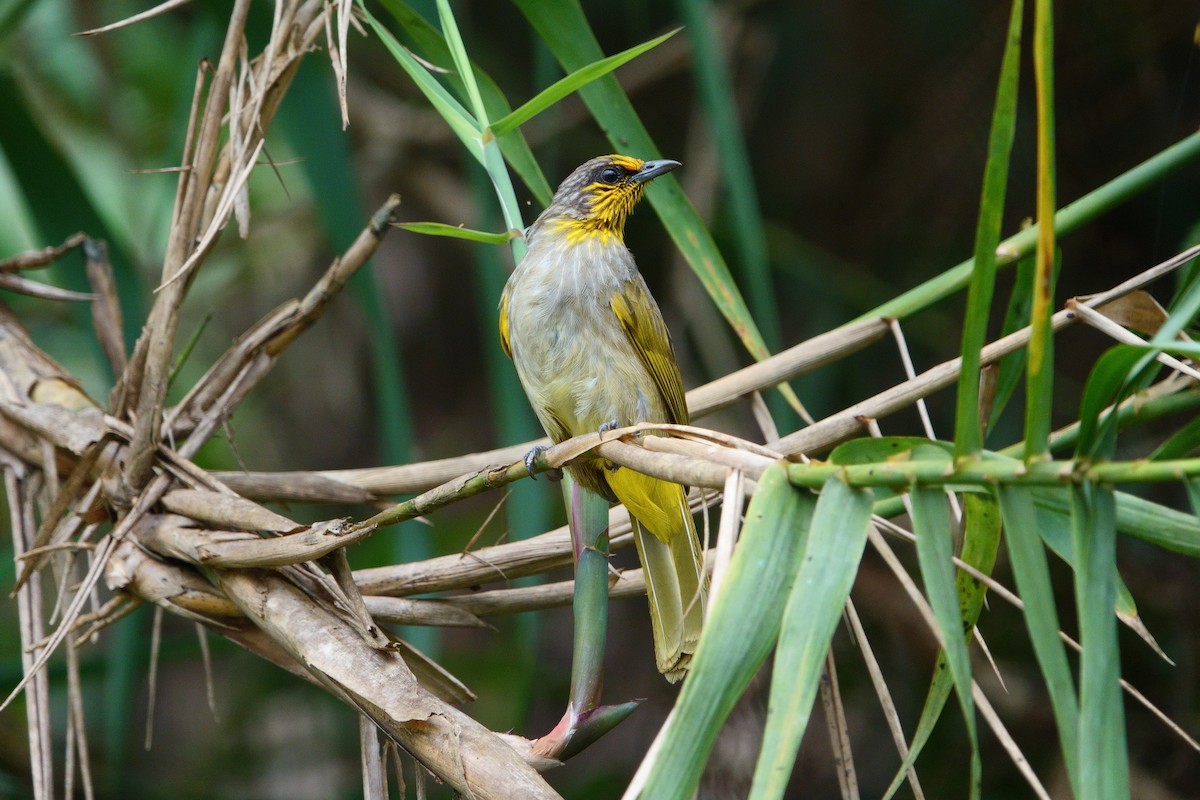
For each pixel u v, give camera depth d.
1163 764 11.76
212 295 15.77
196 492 6.31
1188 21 11.76
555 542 6.58
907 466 3.74
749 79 15.47
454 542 14.09
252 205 15.21
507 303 7.65
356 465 17.20
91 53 14.43
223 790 14.45
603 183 7.78
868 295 13.96
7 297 13.48
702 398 7.50
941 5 14.43
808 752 13.35
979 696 4.66
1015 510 3.64
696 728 3.61
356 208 8.27
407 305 17.47
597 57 7.52
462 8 14.12
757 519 3.86
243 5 6.48
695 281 14.74
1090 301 5.85
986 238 3.60
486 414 17.44
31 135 8.47
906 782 12.80
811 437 6.49
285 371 17.16
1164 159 6.62
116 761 9.66
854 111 15.50
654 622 5.71
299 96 8.22
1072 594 12.41
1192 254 5.84
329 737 15.02
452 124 6.59
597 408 7.45
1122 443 11.91
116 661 8.83
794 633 3.59
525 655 9.50
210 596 6.04
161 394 6.39
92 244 8.12
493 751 4.56
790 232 14.95
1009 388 6.55
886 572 13.29
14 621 13.95
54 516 6.58
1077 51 12.29
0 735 12.27
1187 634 11.80
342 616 5.42
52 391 7.38
